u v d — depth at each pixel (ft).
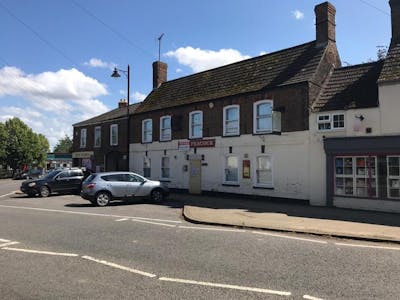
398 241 32.99
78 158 123.75
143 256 27.86
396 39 58.18
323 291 20.31
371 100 54.95
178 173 83.25
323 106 59.62
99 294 20.10
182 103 83.35
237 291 20.36
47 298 19.62
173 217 48.19
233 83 76.84
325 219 45.19
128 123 98.58
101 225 41.29
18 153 229.04
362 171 54.34
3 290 20.85
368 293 19.99
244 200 66.44
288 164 62.64
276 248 30.45
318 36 67.82
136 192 63.82
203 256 27.84
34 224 42.22
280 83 65.36
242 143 69.87
